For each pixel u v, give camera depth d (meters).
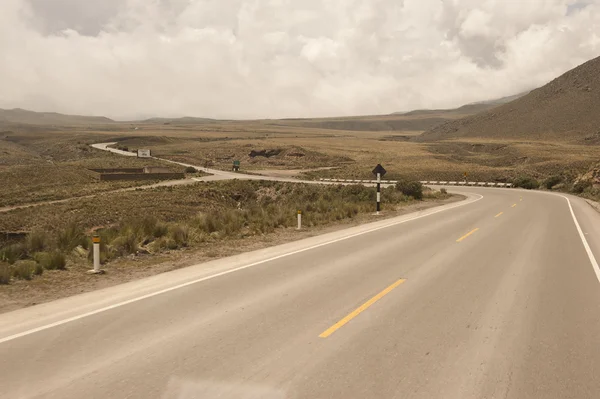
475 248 13.88
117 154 144.00
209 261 12.05
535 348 5.98
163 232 16.48
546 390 4.85
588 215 24.61
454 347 5.99
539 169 91.56
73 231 14.84
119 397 4.64
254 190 63.84
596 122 169.88
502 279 9.87
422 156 130.00
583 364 5.50
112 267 11.37
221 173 91.31
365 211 26.20
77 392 4.74
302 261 11.83
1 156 142.00
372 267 11.06
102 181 79.94
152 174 80.38
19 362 5.48
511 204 32.09
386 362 5.50
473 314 7.40
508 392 4.79
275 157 144.62
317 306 7.79
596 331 6.65
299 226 18.84
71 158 145.38
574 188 46.78
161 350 5.84
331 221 21.77
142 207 46.97
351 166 108.50
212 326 6.76
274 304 7.91
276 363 5.45
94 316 7.25
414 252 13.16
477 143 163.88
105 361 5.50
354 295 8.50
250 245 14.77
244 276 10.11
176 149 170.88
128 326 6.76
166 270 10.98
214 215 20.69
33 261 11.50
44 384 4.91
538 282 9.62
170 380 5.00
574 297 8.48
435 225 19.80
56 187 73.44
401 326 6.79
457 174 88.44
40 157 159.88
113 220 40.56
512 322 7.02
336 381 5.00
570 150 132.38
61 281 9.91
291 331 6.55
